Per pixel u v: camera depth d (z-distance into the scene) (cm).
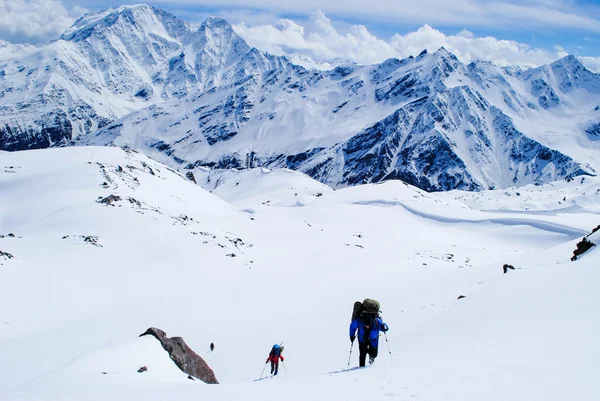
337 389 911
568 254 4725
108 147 17312
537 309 1390
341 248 11962
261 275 8162
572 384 681
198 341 4162
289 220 16175
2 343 4116
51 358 3606
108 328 4572
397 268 8788
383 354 1566
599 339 909
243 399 885
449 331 1552
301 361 2931
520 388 709
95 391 1070
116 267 7638
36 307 5447
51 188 12288
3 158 15300
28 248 7756
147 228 10050
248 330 4334
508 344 1059
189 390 1049
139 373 1384
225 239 10538
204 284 7344
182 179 18462
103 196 11744
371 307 1337
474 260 11375
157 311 5356
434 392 773
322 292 6181
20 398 1015
